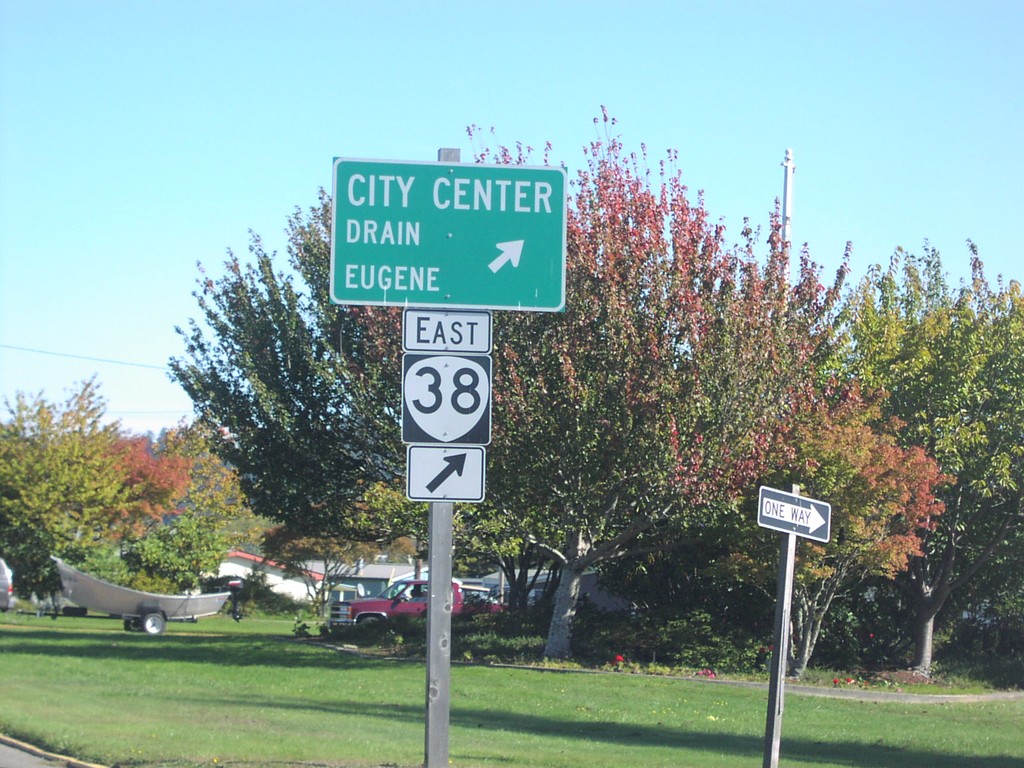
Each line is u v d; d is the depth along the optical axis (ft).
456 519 77.10
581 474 70.74
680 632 77.71
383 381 77.05
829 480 68.90
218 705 50.93
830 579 73.92
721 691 66.28
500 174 25.68
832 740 50.06
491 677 68.13
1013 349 79.77
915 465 70.03
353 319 85.10
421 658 78.23
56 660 71.72
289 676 66.08
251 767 30.32
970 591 87.45
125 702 50.52
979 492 78.89
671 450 67.46
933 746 49.26
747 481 70.38
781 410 71.36
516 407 68.39
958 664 84.58
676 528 79.92
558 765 35.09
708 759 40.78
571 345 69.00
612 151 73.00
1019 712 64.49
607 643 80.18
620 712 56.29
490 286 25.48
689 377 68.39
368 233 25.30
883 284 87.61
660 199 72.49
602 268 69.15
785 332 72.54
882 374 79.56
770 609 79.87
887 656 85.46
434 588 24.97
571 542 77.56
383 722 46.70
